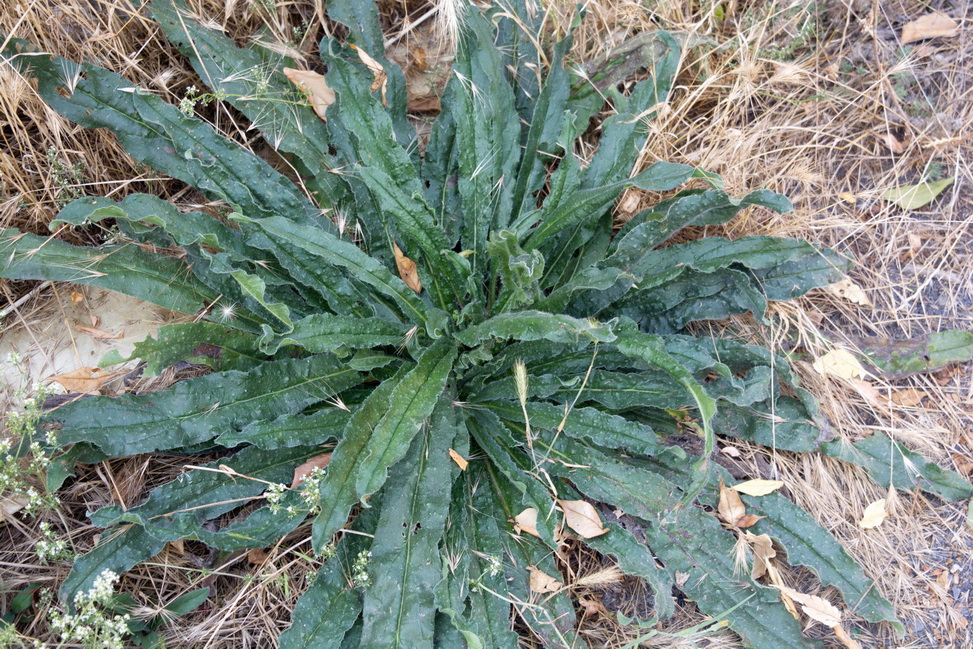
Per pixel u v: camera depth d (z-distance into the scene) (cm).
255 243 178
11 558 171
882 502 204
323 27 218
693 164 223
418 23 222
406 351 197
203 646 175
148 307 195
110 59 194
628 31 229
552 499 179
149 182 201
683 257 204
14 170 180
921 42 238
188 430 169
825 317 225
